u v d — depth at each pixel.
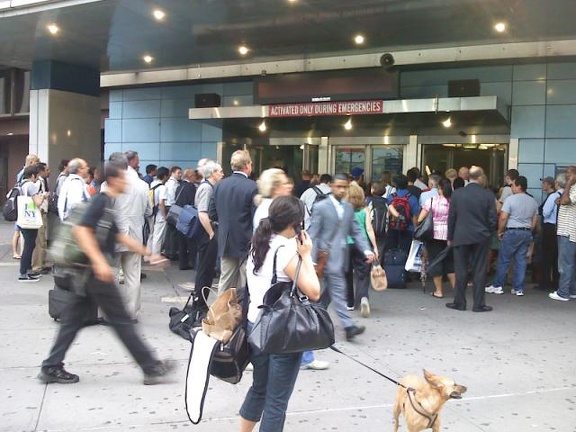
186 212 7.45
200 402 3.19
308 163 13.89
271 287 3.15
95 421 3.98
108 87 15.83
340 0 8.64
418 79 12.47
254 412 3.34
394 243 8.99
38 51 12.59
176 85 15.20
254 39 11.33
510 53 11.29
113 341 5.75
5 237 14.25
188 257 10.19
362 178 11.12
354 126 13.22
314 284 3.13
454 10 9.05
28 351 5.45
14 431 3.81
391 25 10.11
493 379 4.98
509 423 4.11
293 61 13.37
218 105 14.45
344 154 13.84
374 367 5.23
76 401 4.32
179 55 12.98
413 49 12.07
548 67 11.37
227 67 14.13
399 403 3.56
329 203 5.84
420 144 12.96
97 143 14.56
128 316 4.57
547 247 8.81
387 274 8.82
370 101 10.90
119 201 5.93
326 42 11.57
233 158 6.08
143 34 10.96
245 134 14.70
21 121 19.91
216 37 11.23
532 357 5.57
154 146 15.57
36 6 9.42
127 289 6.19
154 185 10.41
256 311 3.21
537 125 11.48
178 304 7.48
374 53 12.51
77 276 4.43
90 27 10.48
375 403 4.40
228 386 4.69
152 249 10.45
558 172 11.31
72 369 4.98
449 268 8.22
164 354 5.41
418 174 10.16
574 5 8.66
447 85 12.16
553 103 11.35
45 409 4.16
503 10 9.00
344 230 5.92
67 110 13.88
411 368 5.21
